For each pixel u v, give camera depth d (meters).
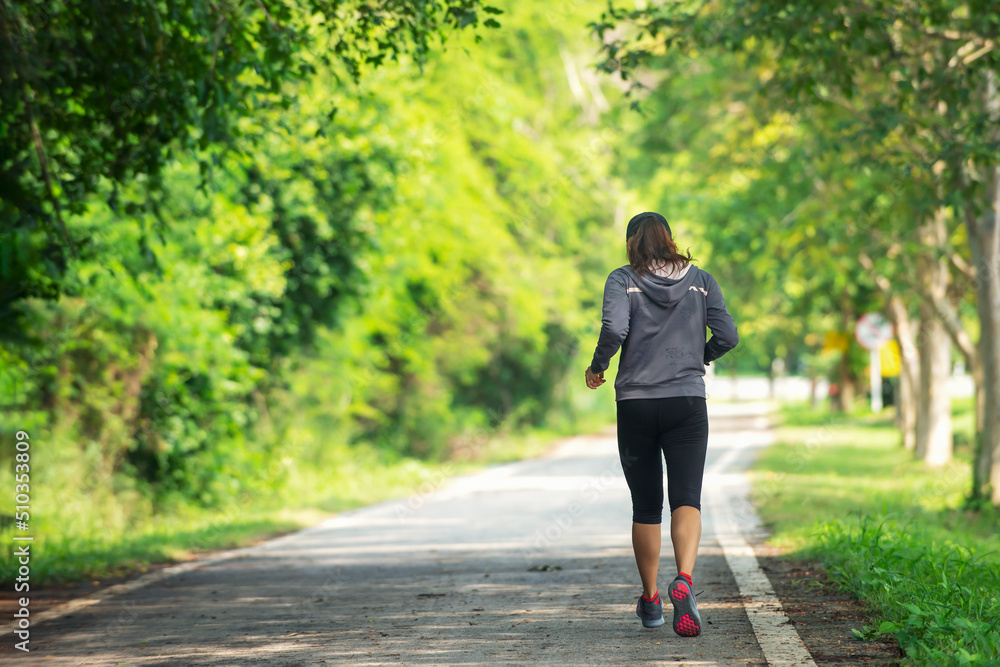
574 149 49.53
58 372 21.31
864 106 20.64
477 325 41.97
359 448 34.75
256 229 22.67
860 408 62.59
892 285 30.88
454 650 7.03
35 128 11.55
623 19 15.07
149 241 19.05
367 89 20.14
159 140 12.02
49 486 20.14
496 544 14.34
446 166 35.06
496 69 40.88
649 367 6.95
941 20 15.05
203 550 15.65
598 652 6.73
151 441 23.39
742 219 31.02
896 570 8.80
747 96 26.06
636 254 7.05
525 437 47.09
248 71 13.20
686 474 6.95
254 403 28.73
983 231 19.34
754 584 9.13
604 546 13.32
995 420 19.73
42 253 12.07
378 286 30.39
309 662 6.88
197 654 7.30
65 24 11.55
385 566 12.31
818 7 13.91
